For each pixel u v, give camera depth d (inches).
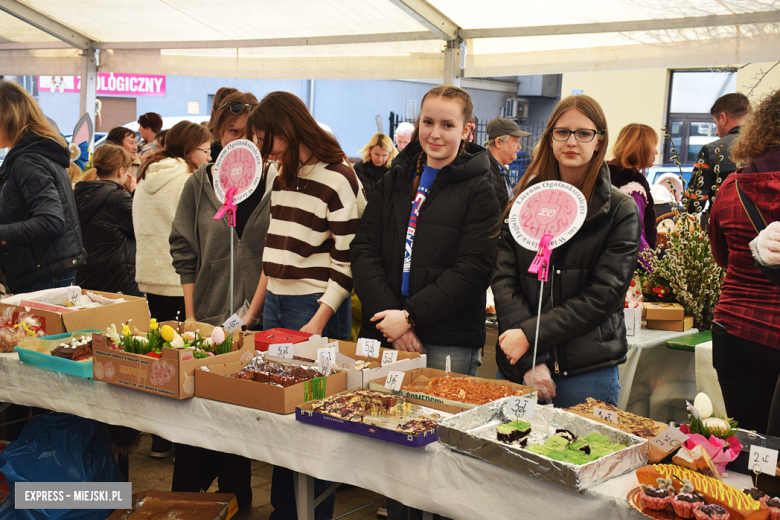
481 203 87.6
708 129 395.2
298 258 96.7
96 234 150.3
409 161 94.9
